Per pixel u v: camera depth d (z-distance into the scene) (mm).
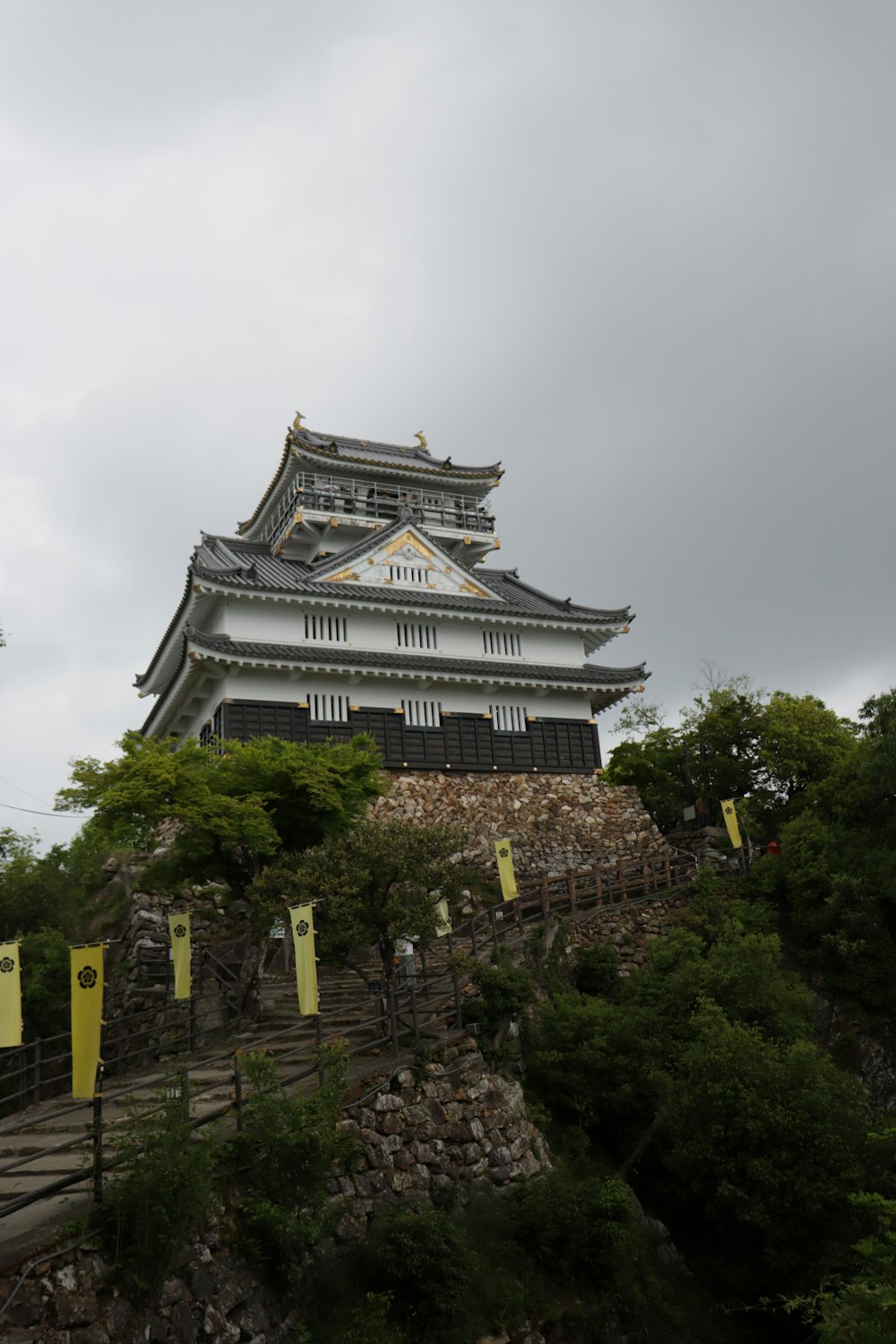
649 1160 24344
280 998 28422
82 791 26812
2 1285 12531
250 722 39219
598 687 45344
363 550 44844
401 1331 16438
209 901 33781
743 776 48812
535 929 31281
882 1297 14430
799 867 34844
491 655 45406
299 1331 15430
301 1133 16328
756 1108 21000
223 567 45750
